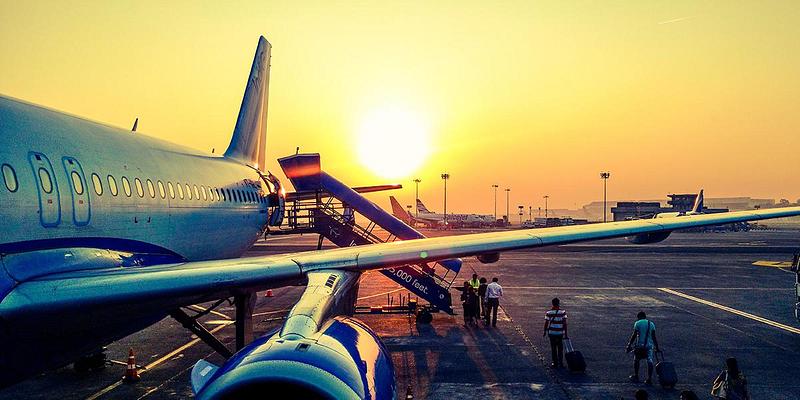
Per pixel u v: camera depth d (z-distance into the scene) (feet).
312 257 30.17
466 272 126.11
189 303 31.89
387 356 23.39
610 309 78.28
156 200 38.99
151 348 55.62
